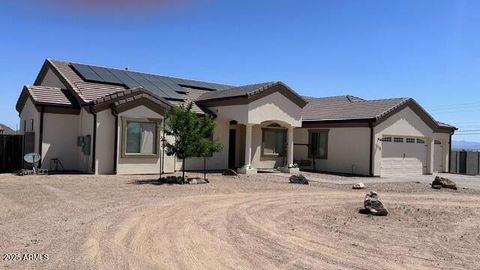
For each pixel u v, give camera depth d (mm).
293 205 13734
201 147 18344
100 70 25953
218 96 25562
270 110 24312
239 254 7805
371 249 8703
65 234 8641
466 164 33250
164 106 21703
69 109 21594
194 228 9719
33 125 21641
